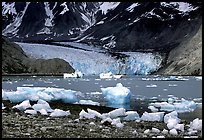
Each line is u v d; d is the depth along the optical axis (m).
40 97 28.06
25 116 17.59
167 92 45.84
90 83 70.50
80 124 15.80
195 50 157.38
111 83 70.50
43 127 13.98
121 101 31.16
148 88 53.91
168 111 25.45
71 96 29.56
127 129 15.29
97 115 19.25
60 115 18.86
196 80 84.81
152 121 18.75
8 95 26.91
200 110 25.95
